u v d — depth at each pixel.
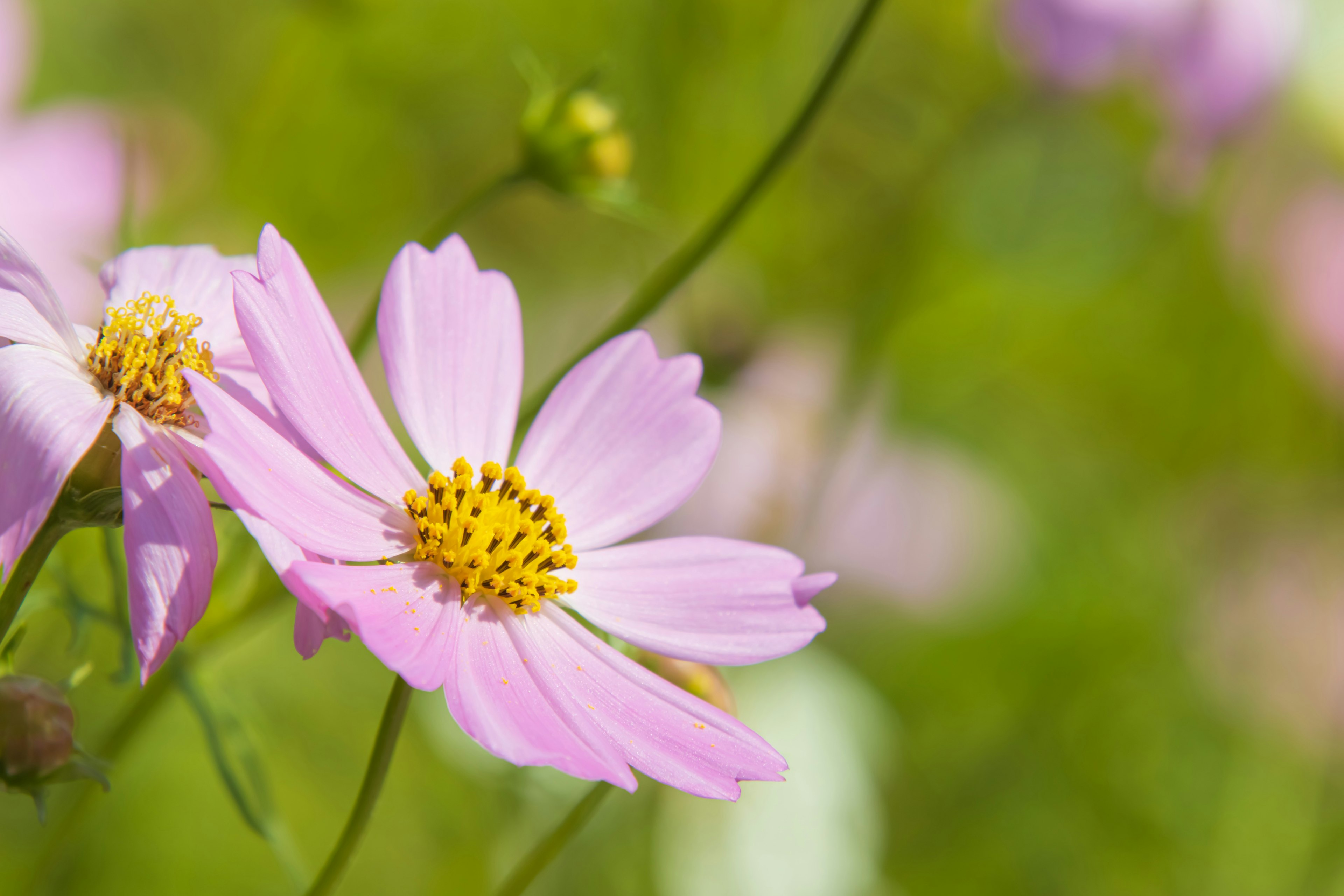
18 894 0.64
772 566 0.57
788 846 0.70
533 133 0.61
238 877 0.67
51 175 0.69
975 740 0.83
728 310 0.77
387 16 0.76
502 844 0.68
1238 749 0.84
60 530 0.53
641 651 0.58
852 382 0.78
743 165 0.87
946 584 0.86
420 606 0.55
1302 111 0.87
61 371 0.53
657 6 0.86
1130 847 0.81
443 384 0.57
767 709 0.72
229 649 0.67
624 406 0.58
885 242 0.85
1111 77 0.86
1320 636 0.85
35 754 0.52
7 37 0.73
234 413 0.53
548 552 0.56
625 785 0.53
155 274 0.56
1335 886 0.79
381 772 0.54
